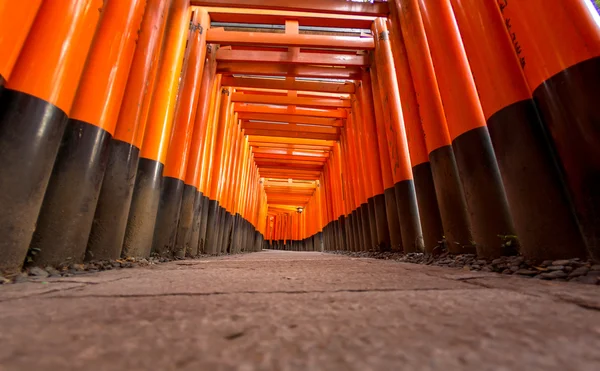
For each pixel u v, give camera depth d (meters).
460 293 2.08
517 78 4.05
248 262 6.28
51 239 3.96
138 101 5.97
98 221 5.10
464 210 5.76
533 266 3.42
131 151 5.75
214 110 12.93
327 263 5.82
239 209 19.34
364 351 1.02
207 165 11.94
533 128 3.79
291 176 31.05
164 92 7.47
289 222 47.06
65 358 0.94
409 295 2.01
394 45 8.66
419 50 7.04
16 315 1.47
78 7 4.15
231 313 1.53
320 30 13.66
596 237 3.06
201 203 11.07
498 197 4.59
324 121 19.12
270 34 11.84
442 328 1.27
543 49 3.59
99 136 4.69
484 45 4.45
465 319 1.41
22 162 3.43
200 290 2.24
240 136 19.84
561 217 3.41
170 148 8.73
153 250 7.74
